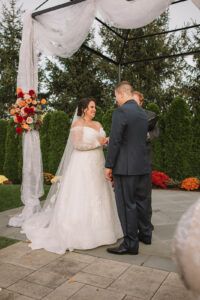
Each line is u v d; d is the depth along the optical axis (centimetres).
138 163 302
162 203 563
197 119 787
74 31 393
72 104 1609
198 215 64
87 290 240
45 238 344
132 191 305
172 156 796
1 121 1036
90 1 374
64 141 899
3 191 666
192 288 62
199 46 1642
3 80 1764
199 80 1631
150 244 344
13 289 243
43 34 418
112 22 372
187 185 711
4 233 386
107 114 852
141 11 357
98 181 351
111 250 316
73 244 325
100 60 1588
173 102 795
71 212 340
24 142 432
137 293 234
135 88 1488
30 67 427
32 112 416
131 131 298
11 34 1853
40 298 229
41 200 596
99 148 362
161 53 1538
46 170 934
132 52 1517
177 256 63
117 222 365
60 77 1675
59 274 268
